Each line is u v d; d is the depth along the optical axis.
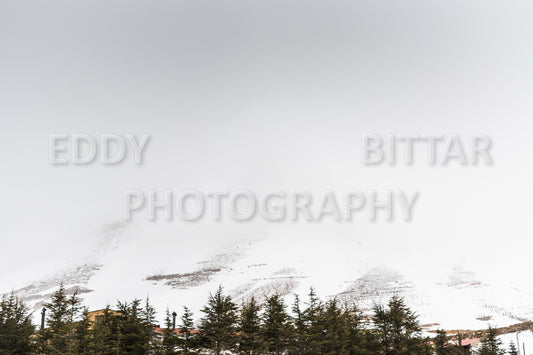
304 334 47.78
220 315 49.03
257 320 49.97
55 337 47.34
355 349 49.53
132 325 46.25
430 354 53.44
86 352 42.91
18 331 48.94
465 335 100.88
